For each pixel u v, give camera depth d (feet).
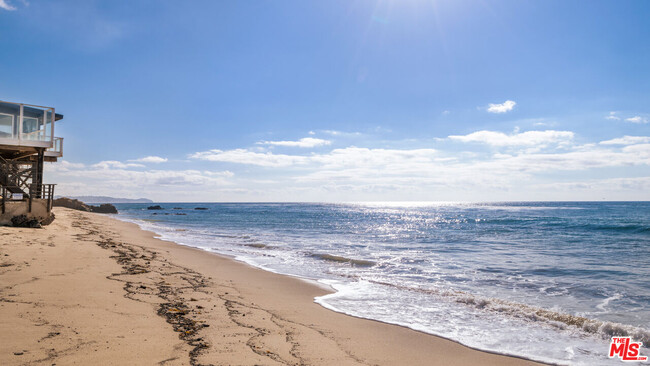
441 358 17.39
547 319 23.91
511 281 36.50
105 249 42.68
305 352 16.34
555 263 47.44
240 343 16.37
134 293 23.62
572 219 148.87
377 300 28.32
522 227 116.78
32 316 17.02
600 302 28.96
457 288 33.35
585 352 18.70
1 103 59.31
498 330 21.91
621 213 204.74
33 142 59.98
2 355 12.57
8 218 54.44
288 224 136.36
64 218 87.56
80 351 13.58
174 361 13.52
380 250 60.80
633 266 45.24
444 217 197.57
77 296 21.22
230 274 36.14
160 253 46.01
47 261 30.94
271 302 26.05
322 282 34.65
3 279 23.48
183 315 19.99
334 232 99.60
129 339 15.35
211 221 153.48
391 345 18.76
